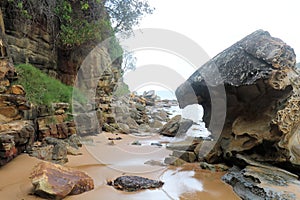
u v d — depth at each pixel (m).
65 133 7.03
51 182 3.60
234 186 4.48
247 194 4.02
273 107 5.10
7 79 5.41
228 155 5.63
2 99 5.08
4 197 3.44
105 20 10.84
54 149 5.70
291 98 4.76
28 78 7.07
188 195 4.11
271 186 3.96
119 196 3.86
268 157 5.08
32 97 6.48
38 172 3.73
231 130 5.89
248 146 5.35
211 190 4.35
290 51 4.98
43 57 9.01
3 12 7.20
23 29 7.89
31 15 8.23
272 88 4.93
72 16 10.07
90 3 10.34
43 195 3.49
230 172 5.16
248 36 5.69
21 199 3.41
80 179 3.96
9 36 7.35
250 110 5.59
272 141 4.95
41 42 8.91
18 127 5.09
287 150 4.74
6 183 3.90
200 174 5.24
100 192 3.96
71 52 10.51
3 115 5.09
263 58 5.00
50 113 6.77
